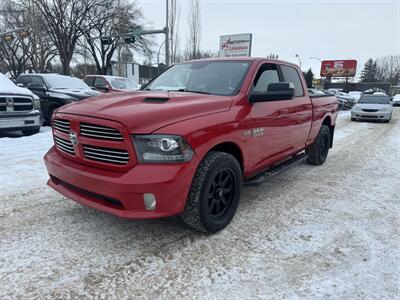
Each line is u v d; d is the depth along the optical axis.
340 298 2.46
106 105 3.09
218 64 4.26
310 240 3.33
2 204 3.95
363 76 96.50
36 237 3.20
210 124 3.06
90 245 3.10
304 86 5.32
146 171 2.71
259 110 3.79
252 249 3.12
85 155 3.05
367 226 3.71
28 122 8.09
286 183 5.25
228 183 3.49
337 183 5.35
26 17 36.12
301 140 5.29
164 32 21.23
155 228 3.47
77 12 38.12
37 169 5.41
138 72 63.19
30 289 2.46
